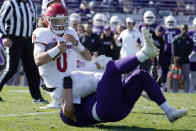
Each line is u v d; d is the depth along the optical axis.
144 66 20.89
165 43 36.47
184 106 20.52
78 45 13.50
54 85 13.30
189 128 13.74
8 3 20.88
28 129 13.01
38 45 13.15
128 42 31.14
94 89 13.02
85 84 12.90
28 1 21.66
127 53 31.22
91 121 13.09
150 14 36.09
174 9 48.28
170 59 35.75
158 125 14.23
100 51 34.34
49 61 13.03
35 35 13.21
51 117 15.59
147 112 17.52
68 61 13.39
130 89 12.43
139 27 37.59
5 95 24.61
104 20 39.47
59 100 13.42
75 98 13.01
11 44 20.52
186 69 35.34
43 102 21.08
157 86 12.67
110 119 12.61
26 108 18.28
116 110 12.38
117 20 42.22
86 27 34.25
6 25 21.02
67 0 46.97
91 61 14.08
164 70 35.56
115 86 12.17
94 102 12.70
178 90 35.53
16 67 21.14
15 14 20.97
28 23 21.22
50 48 13.12
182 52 35.00
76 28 39.44
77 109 13.07
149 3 48.06
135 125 14.13
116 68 11.98
